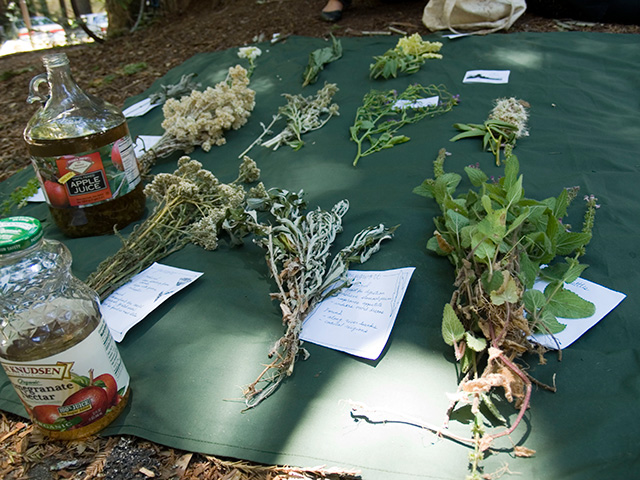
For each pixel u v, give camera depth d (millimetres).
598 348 1184
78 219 1808
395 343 1250
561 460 958
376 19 4008
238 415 1135
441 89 2771
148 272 1609
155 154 2334
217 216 1699
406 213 1735
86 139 1683
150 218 1768
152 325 1407
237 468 1057
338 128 2516
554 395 1084
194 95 2467
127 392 1198
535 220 1352
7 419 1231
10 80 4020
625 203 1725
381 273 1472
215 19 4598
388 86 2885
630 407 1029
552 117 2383
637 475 916
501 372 1031
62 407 1061
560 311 1184
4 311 1039
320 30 3936
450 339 1124
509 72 2846
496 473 949
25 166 2648
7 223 995
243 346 1309
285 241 1475
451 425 1044
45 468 1098
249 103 2666
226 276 1559
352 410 1101
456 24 3475
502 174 1970
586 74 2742
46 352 1009
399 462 991
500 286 1110
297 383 1186
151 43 4363
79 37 5801
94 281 1518
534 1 3701
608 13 3451
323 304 1390
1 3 6020
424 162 2111
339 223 1655
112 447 1121
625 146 2082
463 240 1328
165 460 1091
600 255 1478
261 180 2143
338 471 985
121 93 3471
